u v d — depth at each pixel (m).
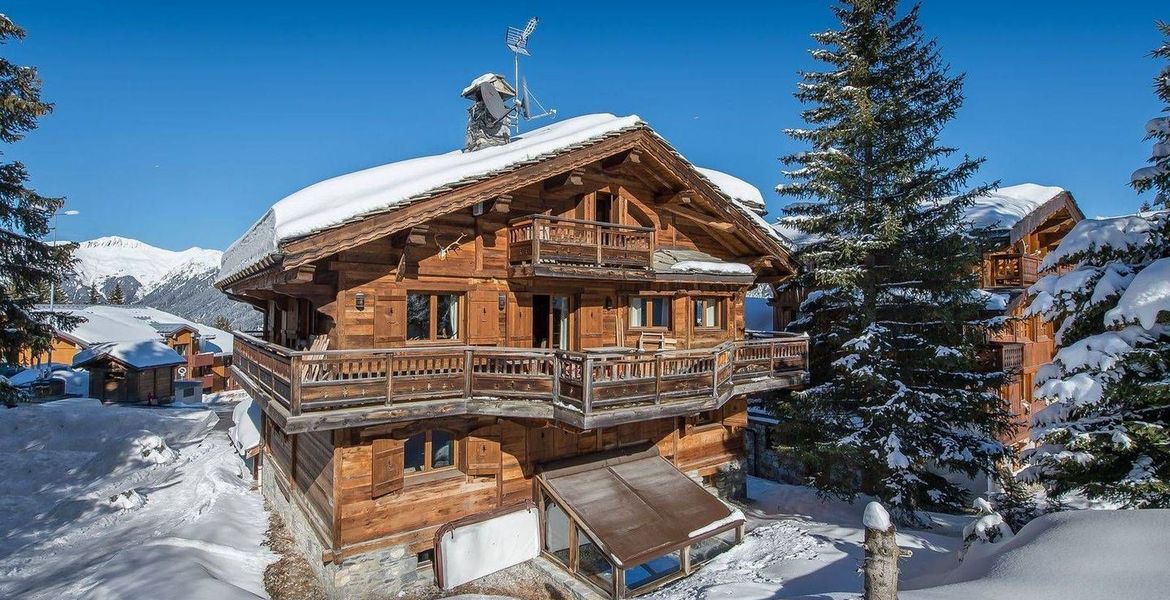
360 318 10.91
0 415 23.58
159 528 14.43
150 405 31.38
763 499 16.25
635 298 14.88
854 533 11.77
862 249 13.12
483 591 11.09
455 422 11.75
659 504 11.85
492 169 11.02
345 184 12.67
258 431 17.27
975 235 13.77
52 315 18.62
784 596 8.61
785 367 14.82
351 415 9.82
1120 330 9.29
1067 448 9.55
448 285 11.90
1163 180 9.73
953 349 12.59
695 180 13.86
